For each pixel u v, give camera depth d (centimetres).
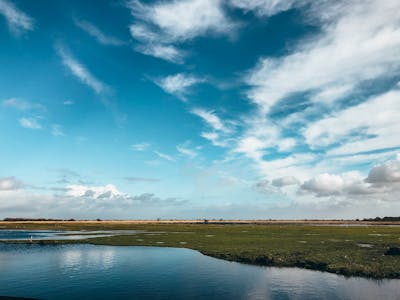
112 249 5566
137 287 2970
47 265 4062
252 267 3825
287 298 2611
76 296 2684
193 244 6044
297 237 7150
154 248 5656
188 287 2959
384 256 4106
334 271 3434
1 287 2959
